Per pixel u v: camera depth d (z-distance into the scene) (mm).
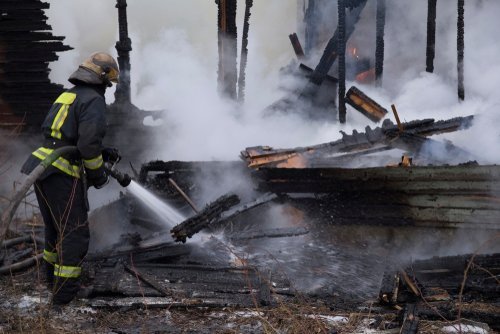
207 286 6285
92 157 5730
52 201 5742
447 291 5918
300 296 6047
